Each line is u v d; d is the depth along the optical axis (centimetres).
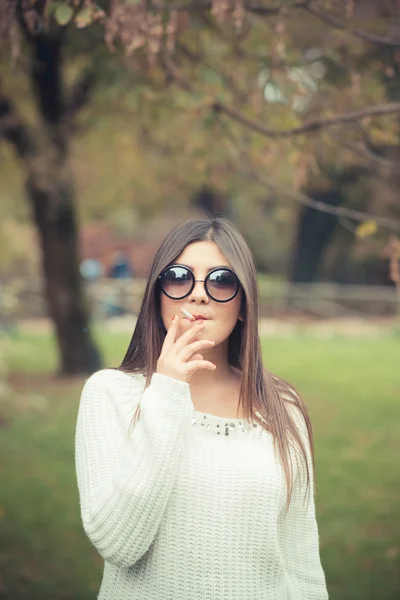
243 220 2595
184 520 204
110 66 593
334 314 2189
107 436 212
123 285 2058
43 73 923
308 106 479
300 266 2361
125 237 2783
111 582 213
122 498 191
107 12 388
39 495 662
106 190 1513
